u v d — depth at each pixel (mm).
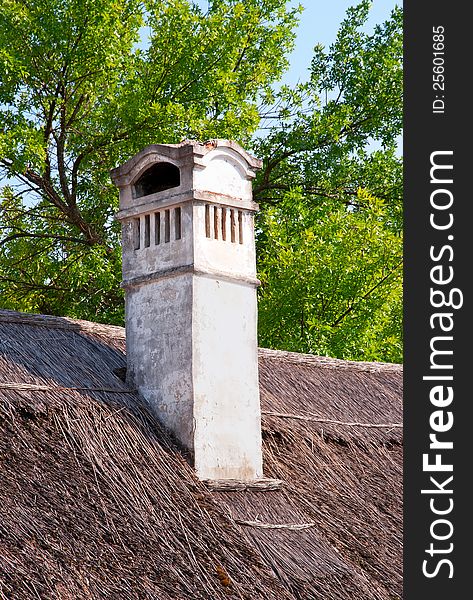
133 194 15609
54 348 15086
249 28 36406
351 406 18516
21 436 13156
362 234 32469
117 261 34844
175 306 14852
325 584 13773
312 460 16469
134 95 33375
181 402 14570
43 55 33094
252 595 12758
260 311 32562
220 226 15203
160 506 13344
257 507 14547
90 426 13844
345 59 40219
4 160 34188
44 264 36406
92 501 12836
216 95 35469
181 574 12492
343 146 38375
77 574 11719
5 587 11055
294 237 33562
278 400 17391
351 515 15664
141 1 35938
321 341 31188
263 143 38656
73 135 34594
